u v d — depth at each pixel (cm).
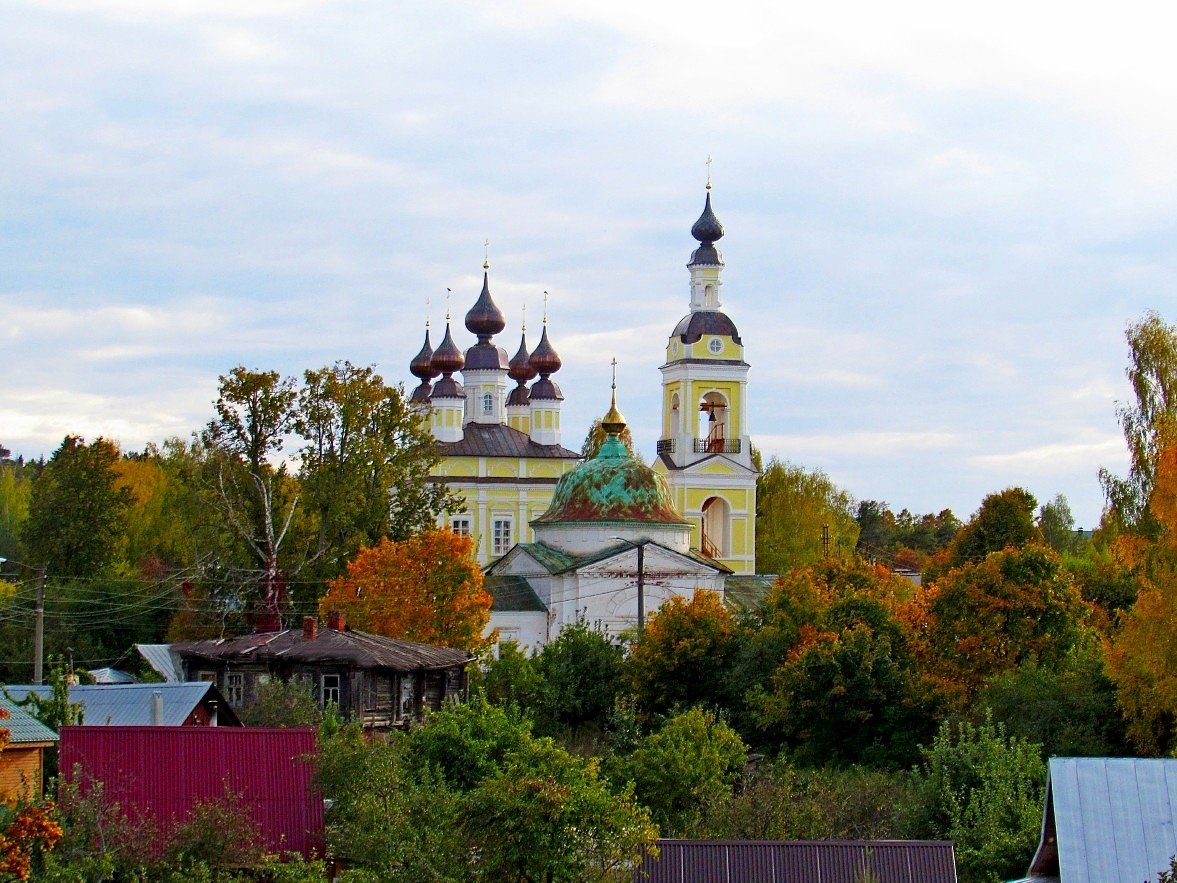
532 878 3888
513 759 4300
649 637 8206
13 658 10138
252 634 7962
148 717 5991
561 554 10381
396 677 7606
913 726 7244
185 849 4262
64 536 12162
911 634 7706
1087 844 4447
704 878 4375
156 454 16038
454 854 3975
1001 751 5609
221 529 10338
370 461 10594
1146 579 6525
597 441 15925
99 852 4191
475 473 14138
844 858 4428
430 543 9100
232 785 4784
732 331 13400
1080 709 6606
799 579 8169
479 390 14550
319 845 4634
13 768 4962
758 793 5347
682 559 10275
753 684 7850
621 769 5706
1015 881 4675
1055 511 17512
